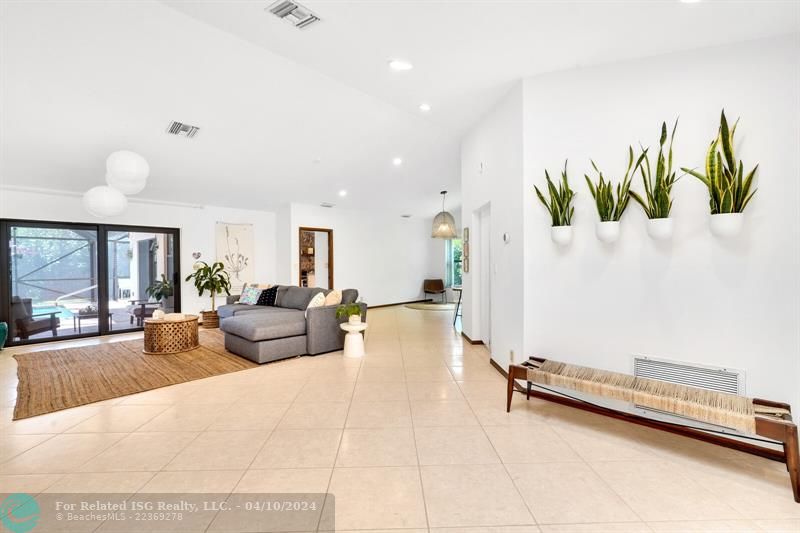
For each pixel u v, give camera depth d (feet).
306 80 12.47
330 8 7.52
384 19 7.83
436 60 9.44
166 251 22.20
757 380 7.72
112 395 10.63
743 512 5.53
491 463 6.90
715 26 7.59
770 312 7.63
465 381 11.71
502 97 11.85
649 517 5.41
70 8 8.75
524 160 10.30
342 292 16.78
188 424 8.69
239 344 14.87
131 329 20.77
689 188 8.34
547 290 10.12
